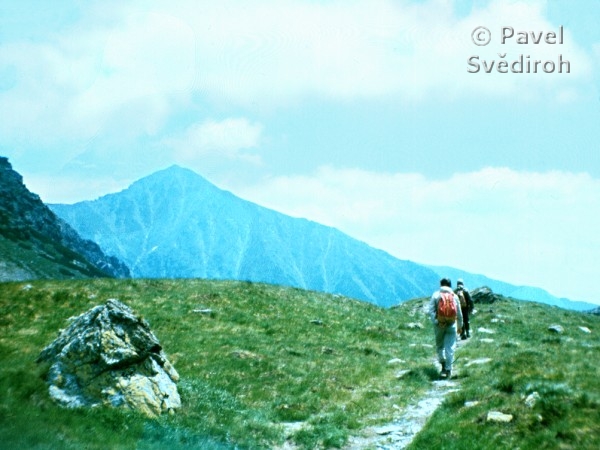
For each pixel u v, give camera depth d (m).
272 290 39.56
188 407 16.39
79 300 29.08
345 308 39.03
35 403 14.05
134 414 14.47
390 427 15.70
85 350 15.76
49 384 15.12
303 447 14.68
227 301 33.75
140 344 16.55
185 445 13.41
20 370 15.38
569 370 16.00
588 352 21.45
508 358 20.11
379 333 31.94
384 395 19.23
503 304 50.78
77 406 14.41
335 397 18.94
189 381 18.48
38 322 24.39
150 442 13.20
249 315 31.38
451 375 21.47
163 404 15.75
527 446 11.00
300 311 34.53
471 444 11.99
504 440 11.65
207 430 14.93
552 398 12.77
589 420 11.16
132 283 35.19
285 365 22.08
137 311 28.48
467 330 32.50
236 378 19.98
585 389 13.14
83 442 12.00
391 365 24.09
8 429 11.55
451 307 21.53
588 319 47.25
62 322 24.45
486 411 13.62
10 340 20.64
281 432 15.56
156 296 32.66
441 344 21.86
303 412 17.28
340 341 28.52
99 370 15.55
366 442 14.75
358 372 22.19
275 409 17.52
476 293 53.84
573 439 10.62
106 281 35.16
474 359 24.39
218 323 28.55
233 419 16.09
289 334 28.55
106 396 15.14
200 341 24.52
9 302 27.36
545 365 17.33
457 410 14.84
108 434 12.91
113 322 16.53
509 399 13.95
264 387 19.41
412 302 54.91
